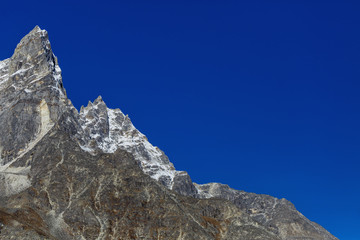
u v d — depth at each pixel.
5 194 197.12
